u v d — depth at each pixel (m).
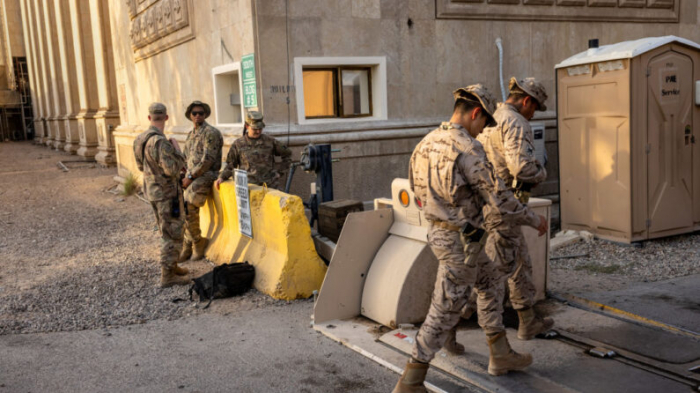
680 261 5.96
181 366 3.91
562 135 6.95
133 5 11.72
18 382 3.72
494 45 8.11
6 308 5.21
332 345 4.19
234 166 6.62
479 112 3.19
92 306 5.27
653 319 4.39
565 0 8.43
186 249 6.87
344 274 4.64
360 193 7.42
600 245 6.57
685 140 6.59
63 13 23.22
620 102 6.25
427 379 3.54
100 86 19.19
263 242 5.75
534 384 3.38
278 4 6.88
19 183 15.23
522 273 3.91
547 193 8.65
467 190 3.15
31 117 42.56
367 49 7.36
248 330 4.55
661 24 9.38
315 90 7.31
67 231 8.92
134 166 12.70
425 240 4.36
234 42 7.41
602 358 3.71
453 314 3.18
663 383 3.36
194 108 6.68
